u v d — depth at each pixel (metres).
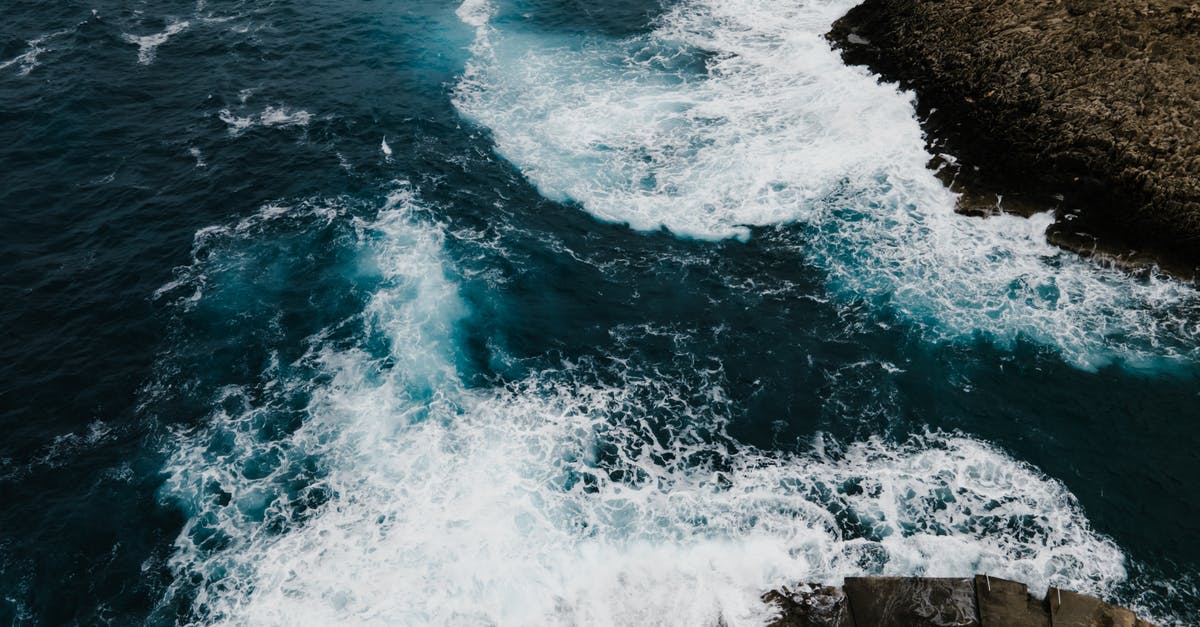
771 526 30.08
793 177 45.94
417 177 46.75
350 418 34.06
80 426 33.69
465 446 33.00
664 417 34.16
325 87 54.03
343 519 30.47
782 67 55.31
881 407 34.28
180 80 54.06
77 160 46.94
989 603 26.75
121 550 29.55
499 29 60.81
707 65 56.06
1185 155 39.44
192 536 30.00
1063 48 45.34
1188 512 30.20
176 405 34.53
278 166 47.22
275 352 36.75
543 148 49.06
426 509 30.77
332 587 28.39
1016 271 40.06
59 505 30.86
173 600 28.16
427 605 27.88
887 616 26.66
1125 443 32.62
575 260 41.78
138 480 31.78
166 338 37.31
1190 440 32.66
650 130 50.06
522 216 44.38
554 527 30.17
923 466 32.03
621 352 37.03
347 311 38.75
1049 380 35.16
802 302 39.28
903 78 51.19
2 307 38.28
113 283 39.81
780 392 35.09
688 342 37.44
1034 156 43.19
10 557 29.20
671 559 29.12
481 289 39.91
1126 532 29.62
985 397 34.59
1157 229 39.31
